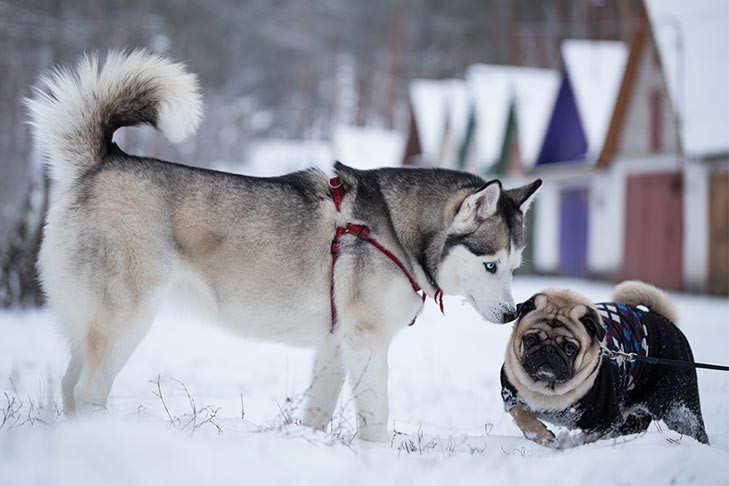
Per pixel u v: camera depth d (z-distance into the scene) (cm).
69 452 470
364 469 527
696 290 2678
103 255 685
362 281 717
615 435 729
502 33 7169
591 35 6134
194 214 705
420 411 985
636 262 2991
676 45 2848
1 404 736
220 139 7019
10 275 1792
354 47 8562
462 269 731
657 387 714
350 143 6109
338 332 731
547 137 3612
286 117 8556
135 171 707
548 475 556
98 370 678
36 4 3366
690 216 2712
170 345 1531
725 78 2742
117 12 4534
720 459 607
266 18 8044
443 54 7931
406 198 749
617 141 3086
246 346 1554
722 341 1469
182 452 491
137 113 740
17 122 3141
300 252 721
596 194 3231
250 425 664
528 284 3009
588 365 667
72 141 715
